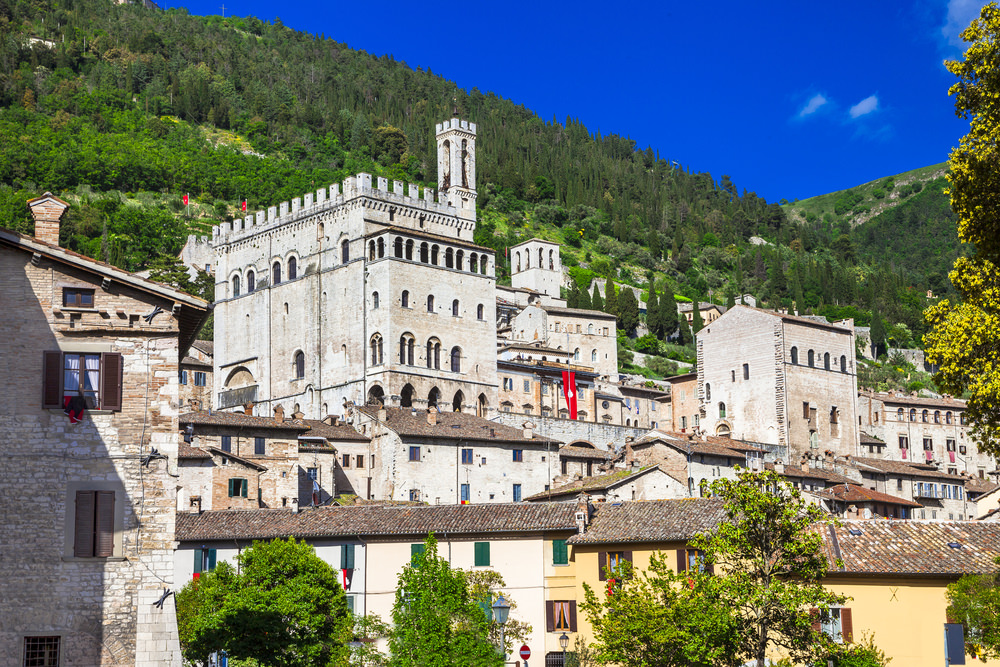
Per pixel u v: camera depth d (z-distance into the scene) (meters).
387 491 122.25
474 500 125.88
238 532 84.62
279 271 165.88
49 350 50.06
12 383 49.47
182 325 53.91
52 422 49.56
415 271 154.38
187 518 86.62
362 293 154.00
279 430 114.62
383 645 77.19
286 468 114.44
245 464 106.44
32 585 48.22
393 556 84.62
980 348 54.94
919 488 149.38
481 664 59.06
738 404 167.50
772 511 61.25
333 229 159.25
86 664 48.19
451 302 157.88
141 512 49.72
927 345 58.03
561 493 111.94
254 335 167.50
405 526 85.38
